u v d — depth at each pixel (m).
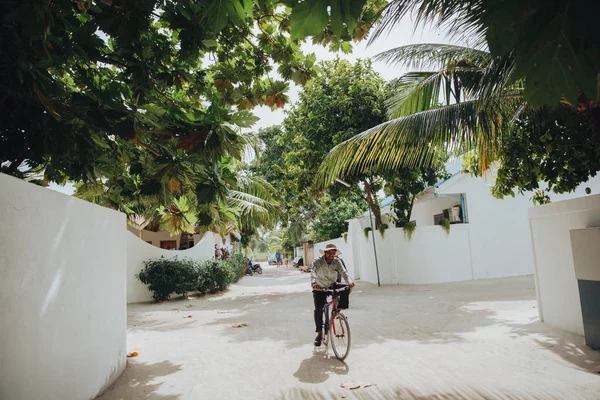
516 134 7.73
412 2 4.08
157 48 4.84
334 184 16.61
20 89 3.49
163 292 14.37
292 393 4.34
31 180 5.78
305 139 15.92
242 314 10.66
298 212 33.66
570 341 5.68
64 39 3.89
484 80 5.77
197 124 3.96
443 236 16.41
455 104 7.04
